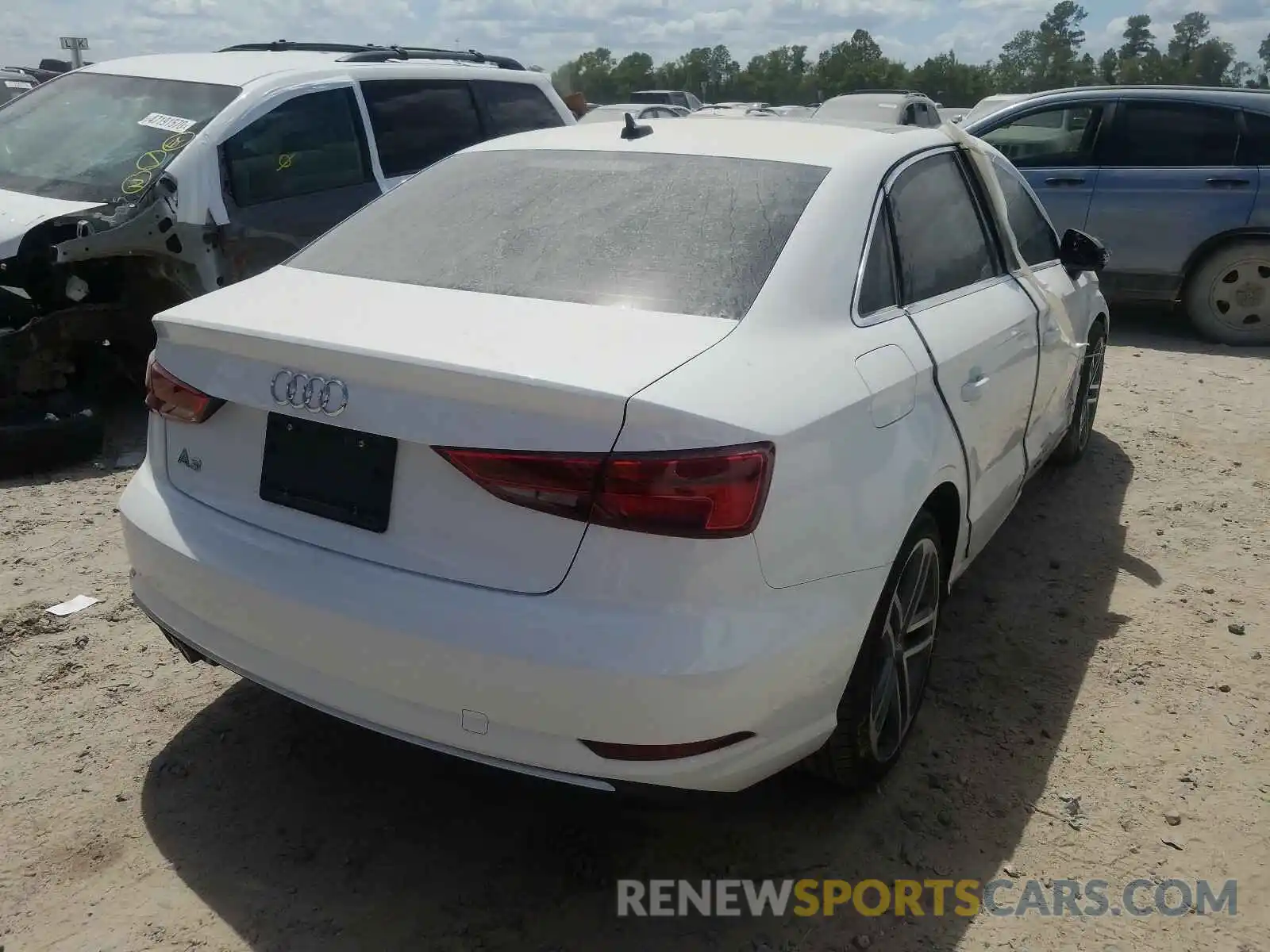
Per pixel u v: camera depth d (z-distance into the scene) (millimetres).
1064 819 2875
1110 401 6711
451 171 3391
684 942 2451
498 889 2592
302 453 2412
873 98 20719
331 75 6203
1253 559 4461
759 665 2195
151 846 2678
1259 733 3252
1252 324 8375
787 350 2443
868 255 2848
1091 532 4715
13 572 4078
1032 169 8734
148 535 2623
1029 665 3631
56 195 5539
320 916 2482
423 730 2287
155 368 2695
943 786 2994
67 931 2406
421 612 2203
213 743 3092
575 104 19562
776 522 2219
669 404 2090
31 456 5098
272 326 2457
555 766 2199
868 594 2523
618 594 2113
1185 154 8312
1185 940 2480
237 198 5582
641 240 2758
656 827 2830
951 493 3086
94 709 3230
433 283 2730
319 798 2887
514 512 2162
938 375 2918
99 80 6340
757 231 2730
